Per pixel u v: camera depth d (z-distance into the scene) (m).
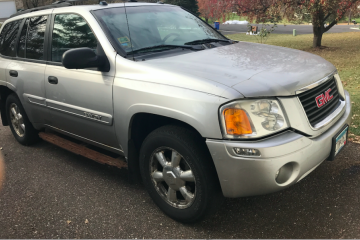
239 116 2.14
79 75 3.10
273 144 2.12
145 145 2.71
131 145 2.86
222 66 2.57
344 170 3.30
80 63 2.72
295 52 3.13
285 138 2.19
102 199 3.13
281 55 2.94
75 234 2.63
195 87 2.30
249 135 2.14
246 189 2.22
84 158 4.12
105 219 2.81
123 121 2.77
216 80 2.30
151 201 3.06
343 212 2.66
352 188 2.98
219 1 17.09
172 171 2.57
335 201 2.82
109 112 2.89
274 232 2.51
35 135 4.48
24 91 3.93
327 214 2.66
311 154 2.29
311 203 2.82
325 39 20.39
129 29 3.11
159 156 2.65
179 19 3.63
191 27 3.60
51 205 3.07
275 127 2.20
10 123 4.70
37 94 3.71
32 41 3.89
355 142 3.90
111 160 3.25
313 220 2.60
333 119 2.58
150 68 2.61
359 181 3.09
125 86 2.70
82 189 3.34
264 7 15.24
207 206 2.42
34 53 3.83
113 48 2.89
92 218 2.83
